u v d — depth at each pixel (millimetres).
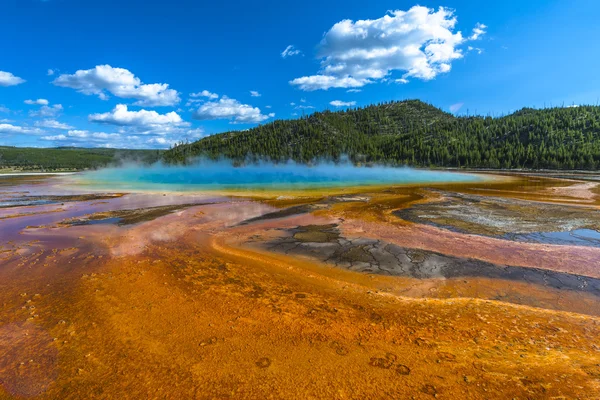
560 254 9359
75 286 6938
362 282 7504
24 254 9422
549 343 4695
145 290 6734
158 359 4312
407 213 16062
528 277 7742
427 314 5727
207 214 15859
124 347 4605
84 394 3658
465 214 15609
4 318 5523
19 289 6805
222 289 6848
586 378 3771
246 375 3951
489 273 8031
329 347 4578
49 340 4809
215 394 3631
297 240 11117
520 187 28750
